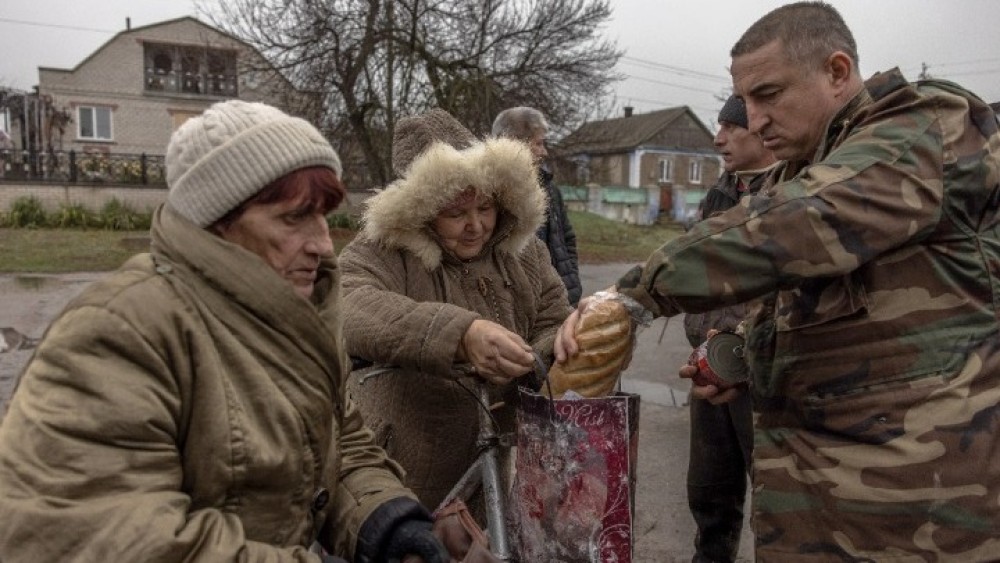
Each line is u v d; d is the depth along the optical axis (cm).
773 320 181
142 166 2433
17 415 104
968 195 157
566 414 162
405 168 210
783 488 173
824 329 165
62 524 98
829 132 172
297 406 125
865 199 149
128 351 108
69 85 3484
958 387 157
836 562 164
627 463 163
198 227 121
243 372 119
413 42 1834
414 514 147
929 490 154
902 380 158
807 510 168
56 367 105
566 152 2028
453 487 204
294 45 1842
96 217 2114
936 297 159
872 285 159
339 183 131
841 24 176
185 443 116
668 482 422
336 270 141
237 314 121
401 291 203
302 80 1845
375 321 183
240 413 117
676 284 157
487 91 1817
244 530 118
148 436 108
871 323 160
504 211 211
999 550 154
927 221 152
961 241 159
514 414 218
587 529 162
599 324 167
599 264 1797
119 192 2369
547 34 1909
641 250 2195
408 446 207
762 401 181
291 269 129
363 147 1903
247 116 125
